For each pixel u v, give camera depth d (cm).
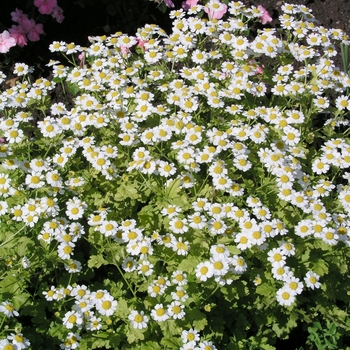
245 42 80
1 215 68
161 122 74
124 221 65
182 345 59
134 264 64
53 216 66
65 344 60
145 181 67
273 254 63
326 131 79
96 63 78
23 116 72
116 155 69
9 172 70
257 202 66
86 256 73
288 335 70
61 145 73
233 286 64
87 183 70
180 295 59
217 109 76
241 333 66
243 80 75
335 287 70
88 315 59
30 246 64
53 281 70
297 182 71
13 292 61
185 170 70
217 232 63
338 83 80
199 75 76
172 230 63
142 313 59
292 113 73
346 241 65
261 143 74
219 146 69
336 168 75
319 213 66
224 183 66
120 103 72
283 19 84
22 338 56
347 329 68
